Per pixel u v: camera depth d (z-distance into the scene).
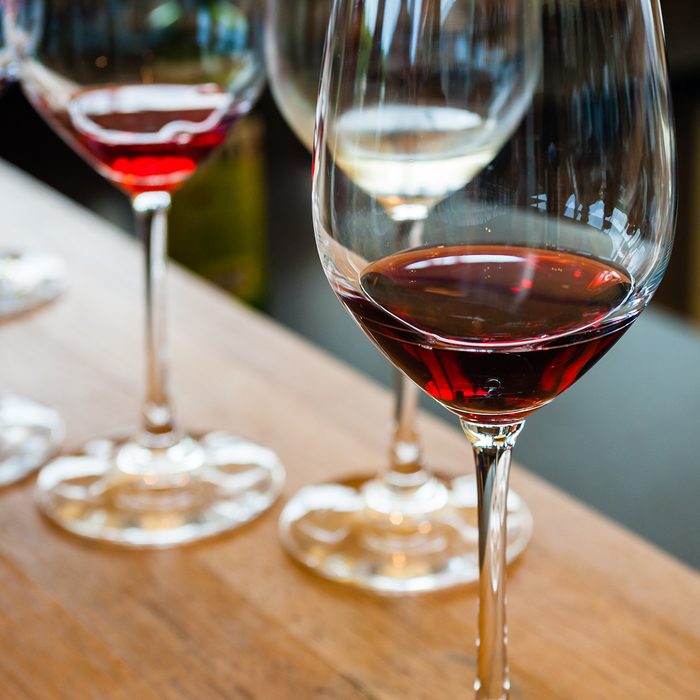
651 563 0.80
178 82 0.85
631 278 0.51
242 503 0.89
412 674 0.69
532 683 0.68
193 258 2.22
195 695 0.68
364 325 0.53
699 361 1.60
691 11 2.42
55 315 1.22
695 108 2.73
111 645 0.72
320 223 0.52
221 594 0.78
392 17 0.50
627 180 0.49
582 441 1.44
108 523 0.87
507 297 0.50
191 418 1.03
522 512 0.87
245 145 2.18
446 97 0.50
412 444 0.91
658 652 0.71
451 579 0.80
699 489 1.37
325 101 0.51
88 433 1.01
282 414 1.04
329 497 0.90
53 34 0.83
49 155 2.26
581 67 0.47
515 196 0.50
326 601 0.77
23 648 0.72
